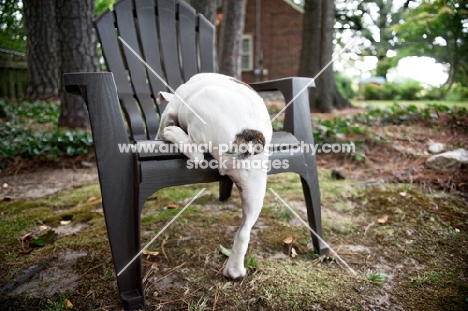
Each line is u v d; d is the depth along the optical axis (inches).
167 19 85.7
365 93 422.0
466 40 144.9
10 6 300.0
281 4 458.3
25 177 112.0
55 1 144.6
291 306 48.9
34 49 231.6
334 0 221.9
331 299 50.4
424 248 66.1
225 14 220.4
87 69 147.9
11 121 173.6
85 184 106.3
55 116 185.2
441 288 53.6
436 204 84.9
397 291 52.9
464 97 225.8
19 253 63.8
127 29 81.4
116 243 48.4
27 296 51.2
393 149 130.0
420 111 176.9
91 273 57.2
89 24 146.5
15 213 83.5
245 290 52.6
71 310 48.2
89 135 130.7
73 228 75.5
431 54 166.1
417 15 142.6
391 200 87.9
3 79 279.0
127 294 49.3
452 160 104.0
